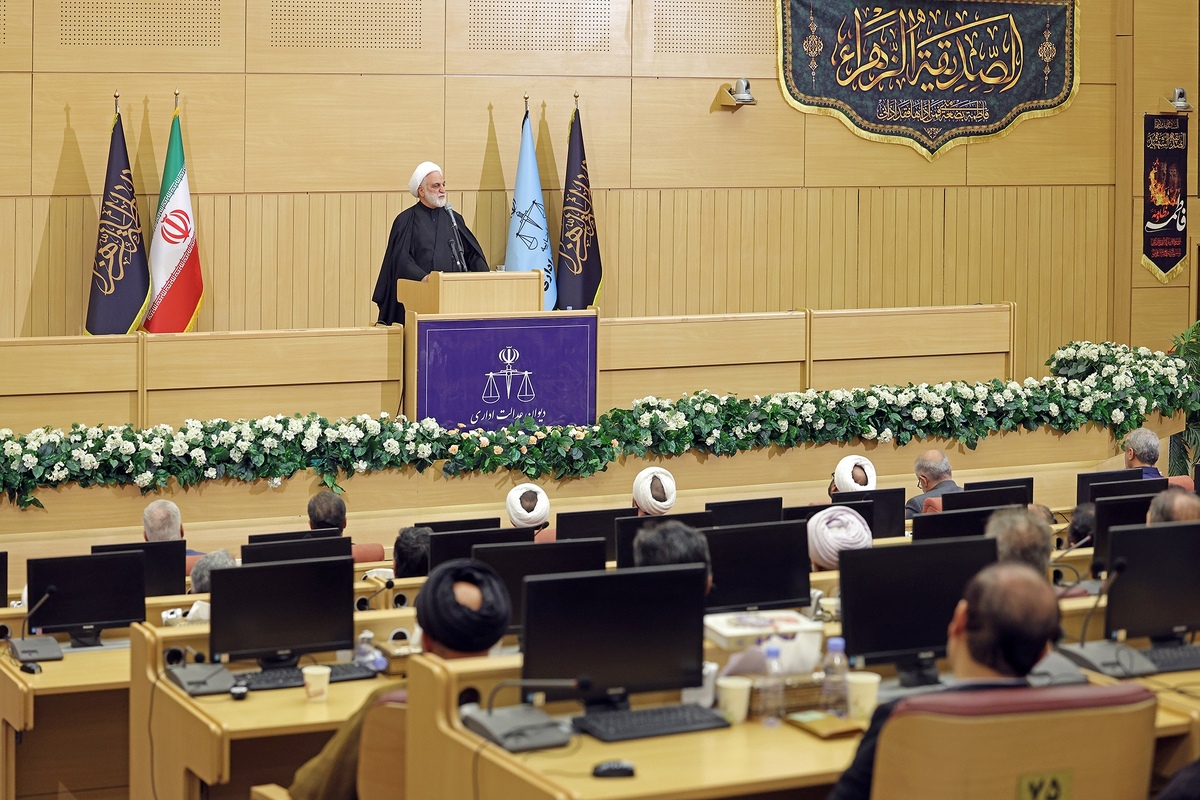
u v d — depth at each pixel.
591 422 10.44
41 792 5.76
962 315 11.80
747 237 12.79
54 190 11.12
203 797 4.87
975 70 13.33
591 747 3.83
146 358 9.83
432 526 7.36
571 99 12.27
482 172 12.08
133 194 10.80
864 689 4.14
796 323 11.38
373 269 11.87
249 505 9.45
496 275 10.15
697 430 10.29
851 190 13.06
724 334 11.19
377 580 6.07
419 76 11.89
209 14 11.40
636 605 4.13
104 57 11.19
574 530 7.44
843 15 12.90
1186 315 14.01
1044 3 13.51
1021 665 3.44
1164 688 4.34
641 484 8.15
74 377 9.73
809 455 10.69
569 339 10.34
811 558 5.72
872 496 7.84
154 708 4.95
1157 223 13.84
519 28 12.11
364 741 4.13
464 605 4.07
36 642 5.79
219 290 11.52
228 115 11.47
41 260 11.12
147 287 10.84
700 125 12.60
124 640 6.14
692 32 12.53
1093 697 3.34
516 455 9.81
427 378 9.98
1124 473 8.67
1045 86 13.55
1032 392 11.16
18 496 8.96
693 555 4.41
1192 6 13.82
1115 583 4.71
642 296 12.54
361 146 11.78
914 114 13.16
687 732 3.98
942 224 13.34
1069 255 13.76
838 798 3.40
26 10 11.02
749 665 4.21
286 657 5.20
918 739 3.22
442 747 3.84
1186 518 5.12
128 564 5.93
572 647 4.05
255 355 10.00
